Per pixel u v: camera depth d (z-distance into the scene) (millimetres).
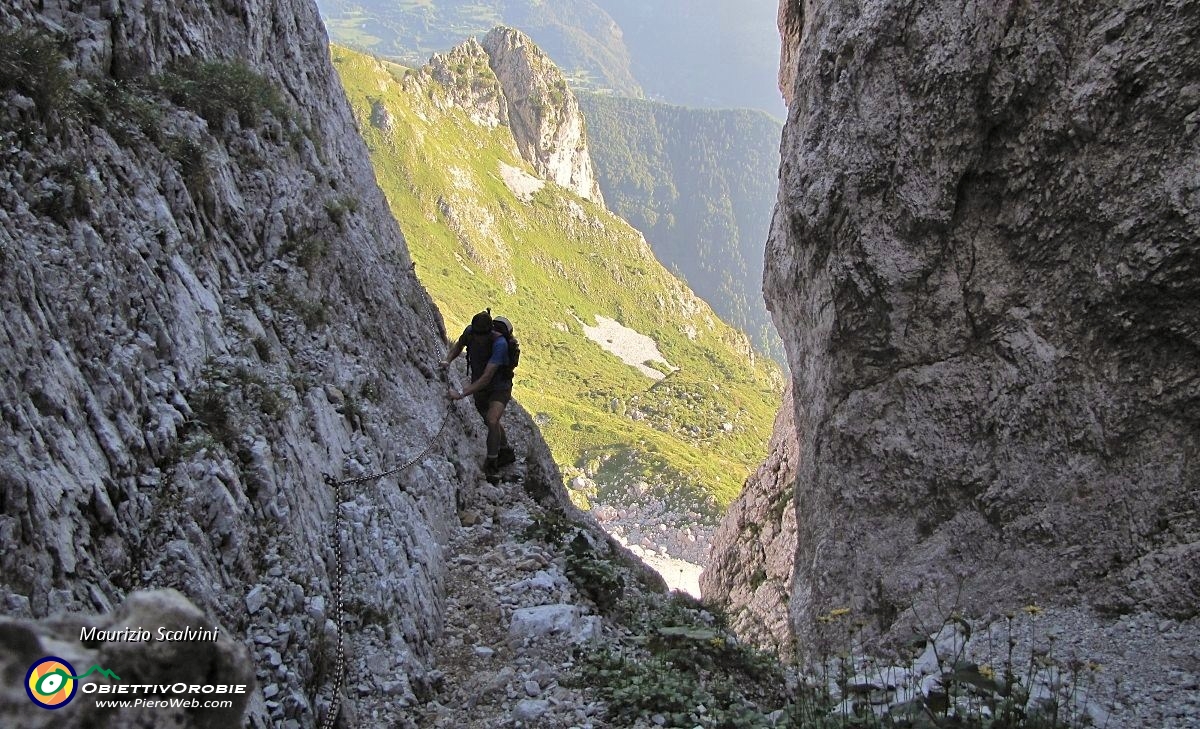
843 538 11484
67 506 3850
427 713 5996
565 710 6168
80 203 5172
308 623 5227
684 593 9953
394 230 14891
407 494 8258
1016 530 9719
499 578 8320
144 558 4285
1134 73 9078
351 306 9531
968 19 10586
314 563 5652
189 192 7078
